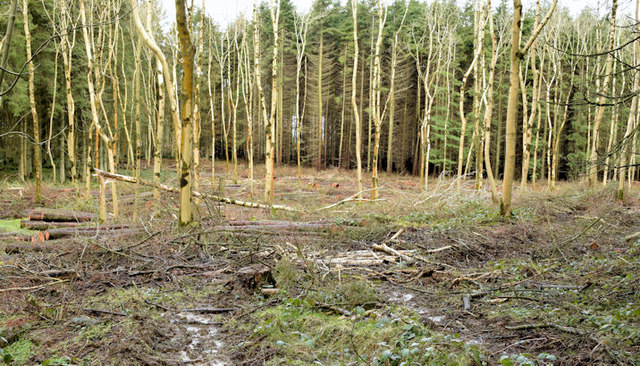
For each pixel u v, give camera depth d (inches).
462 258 314.2
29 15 713.6
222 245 321.7
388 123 1541.6
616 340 147.6
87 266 259.3
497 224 407.5
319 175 1337.4
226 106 1726.1
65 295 207.6
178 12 307.1
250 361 149.9
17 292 211.3
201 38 541.3
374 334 164.1
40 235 322.3
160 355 153.9
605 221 390.0
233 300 215.3
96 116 438.0
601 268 251.1
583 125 1104.2
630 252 276.1
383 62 1430.9
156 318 187.8
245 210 502.9
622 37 756.6
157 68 429.4
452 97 1274.6
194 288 235.6
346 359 149.9
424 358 139.1
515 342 158.9
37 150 546.0
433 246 335.6
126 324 176.6
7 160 1133.1
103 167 1210.6
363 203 601.0
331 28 1425.9
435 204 516.4
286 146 1776.6
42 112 935.7
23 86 730.2
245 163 1718.8
